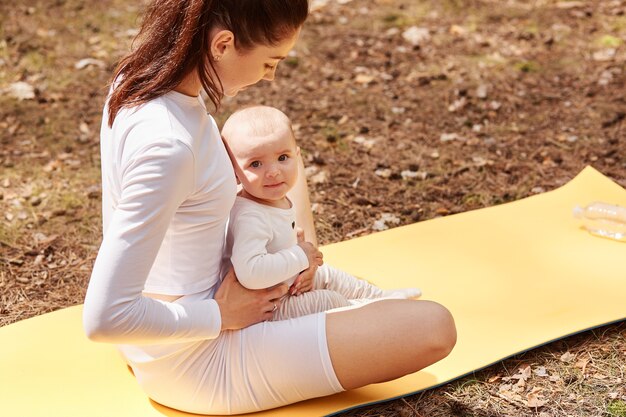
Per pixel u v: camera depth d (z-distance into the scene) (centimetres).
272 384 256
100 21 704
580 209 409
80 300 373
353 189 474
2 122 548
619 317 335
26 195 464
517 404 292
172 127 217
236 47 218
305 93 603
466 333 327
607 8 736
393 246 397
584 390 299
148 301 221
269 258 254
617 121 548
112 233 213
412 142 530
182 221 232
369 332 251
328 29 709
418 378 299
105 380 301
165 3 221
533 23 712
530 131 541
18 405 287
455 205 458
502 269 376
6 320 357
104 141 236
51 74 616
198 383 257
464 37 690
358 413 285
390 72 633
